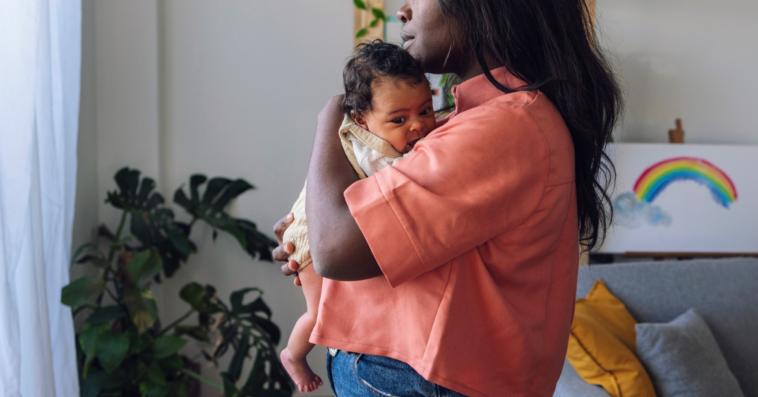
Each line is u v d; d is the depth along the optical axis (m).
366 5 2.83
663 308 2.41
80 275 2.42
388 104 0.88
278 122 2.84
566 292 0.85
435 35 0.88
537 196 0.74
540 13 0.81
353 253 0.73
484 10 0.80
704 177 2.90
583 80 0.84
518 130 0.73
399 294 0.77
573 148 0.82
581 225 0.95
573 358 1.92
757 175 2.90
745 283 2.47
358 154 0.86
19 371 1.41
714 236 2.91
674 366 1.96
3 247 1.38
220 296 2.85
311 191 0.82
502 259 0.75
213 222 2.58
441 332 0.73
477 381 0.74
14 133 1.46
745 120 3.13
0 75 1.43
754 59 3.12
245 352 2.41
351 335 0.81
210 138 2.81
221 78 2.80
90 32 2.54
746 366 2.34
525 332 0.76
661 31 3.11
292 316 2.90
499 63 0.85
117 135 2.63
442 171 0.71
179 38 2.76
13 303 1.42
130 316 2.11
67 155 1.96
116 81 2.62
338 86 2.86
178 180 2.79
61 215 1.82
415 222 0.70
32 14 1.49
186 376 2.54
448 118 0.97
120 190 2.50
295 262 1.02
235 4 2.79
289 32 2.83
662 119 3.13
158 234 2.45
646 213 2.89
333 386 0.92
